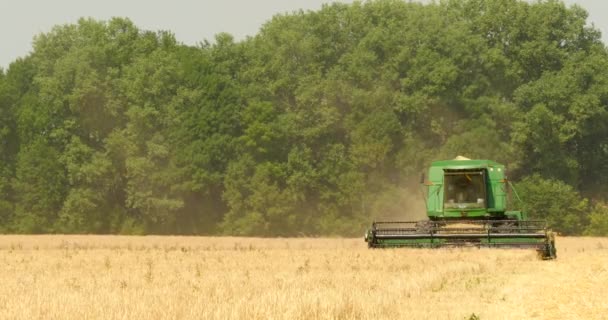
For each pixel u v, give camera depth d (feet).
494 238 315.99
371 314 145.79
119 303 157.07
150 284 201.05
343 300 155.74
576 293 180.86
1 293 179.11
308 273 231.09
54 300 163.02
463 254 290.35
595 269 241.55
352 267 250.37
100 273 239.71
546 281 208.33
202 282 204.74
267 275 225.76
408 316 146.30
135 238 563.48
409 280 201.67
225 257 313.32
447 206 365.20
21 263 287.48
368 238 329.72
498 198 361.92
